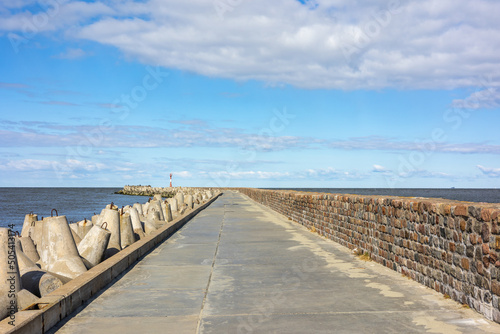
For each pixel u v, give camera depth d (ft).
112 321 16.85
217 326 16.10
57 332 15.60
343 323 16.19
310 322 16.39
